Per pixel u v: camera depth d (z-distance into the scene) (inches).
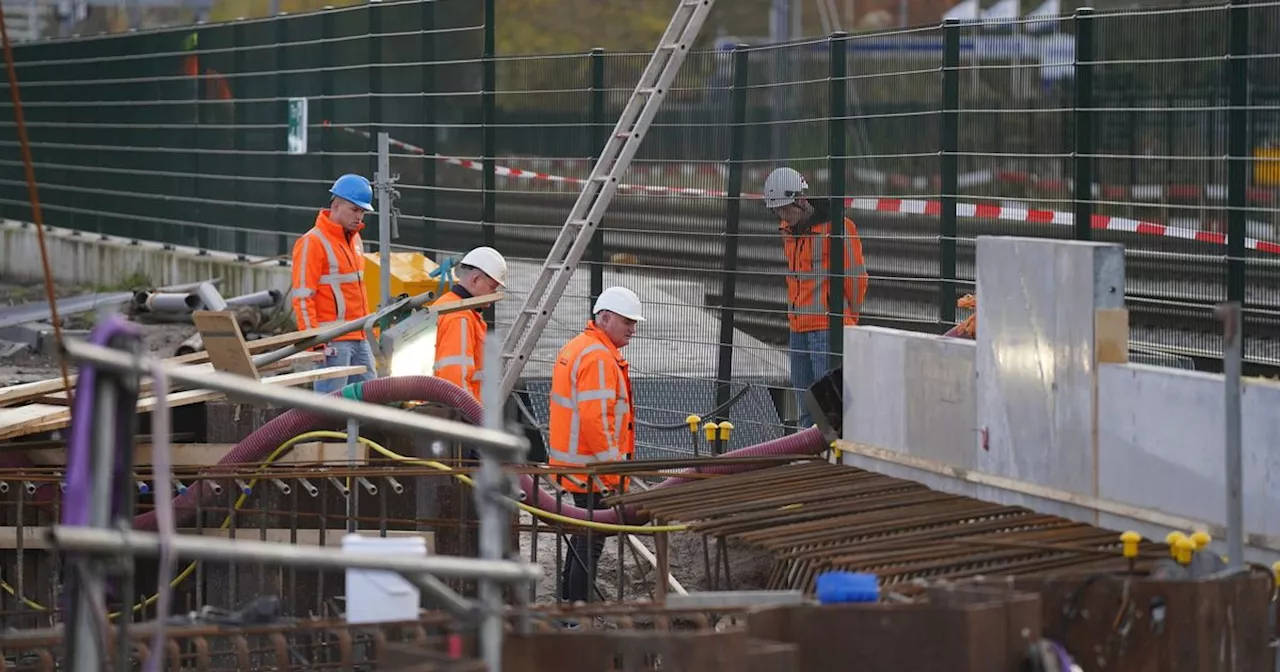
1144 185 1393.9
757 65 1771.7
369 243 2404.0
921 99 1582.2
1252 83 1314.0
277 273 2790.4
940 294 1565.0
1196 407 919.7
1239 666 805.9
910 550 940.0
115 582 959.6
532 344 1840.6
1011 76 1502.2
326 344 1702.8
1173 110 1369.3
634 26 4630.9
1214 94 1343.5
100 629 574.6
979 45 1525.6
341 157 2546.8
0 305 3326.8
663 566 1092.5
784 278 1743.4
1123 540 852.0
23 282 3814.0
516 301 2102.6
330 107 2576.3
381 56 2383.1
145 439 1347.2
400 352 1760.6
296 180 2726.4
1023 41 1488.7
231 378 595.2
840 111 1665.8
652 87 1839.3
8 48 788.6
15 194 3912.4
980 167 1529.3
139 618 1216.2
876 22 5502.0
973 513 1021.8
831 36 1665.8
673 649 709.9
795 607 763.4
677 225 1862.7
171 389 1392.7
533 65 2079.2
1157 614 800.3
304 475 1162.6
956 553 923.4
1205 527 917.8
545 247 2080.5
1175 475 935.7
